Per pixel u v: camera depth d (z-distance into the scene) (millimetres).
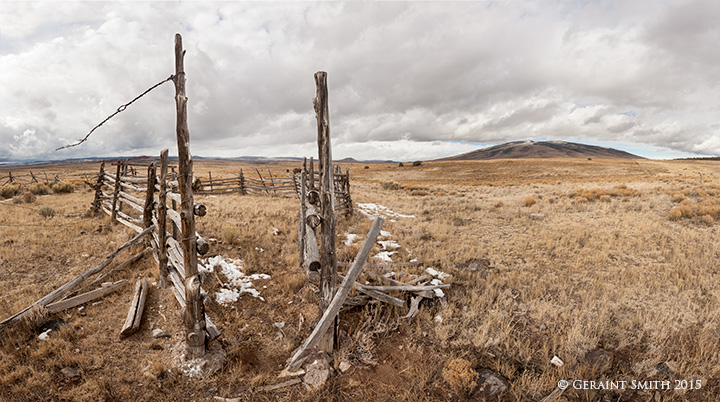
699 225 11133
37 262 6637
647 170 57250
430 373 4410
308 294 6199
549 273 7668
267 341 4977
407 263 8117
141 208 7852
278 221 11148
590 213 13617
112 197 9680
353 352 4758
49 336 4438
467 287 7016
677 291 6469
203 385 3955
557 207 15445
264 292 6418
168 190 5773
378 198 20203
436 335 5273
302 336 5125
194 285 4066
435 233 10984
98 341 4484
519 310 6023
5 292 5449
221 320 5371
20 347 4145
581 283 7102
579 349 4770
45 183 18812
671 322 5430
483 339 5051
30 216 9859
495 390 4109
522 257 8797
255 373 4293
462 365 4375
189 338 4176
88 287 5707
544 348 4832
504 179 50031
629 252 8750
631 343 4938
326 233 4445
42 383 3682
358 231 11047
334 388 4094
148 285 6027
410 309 5969
